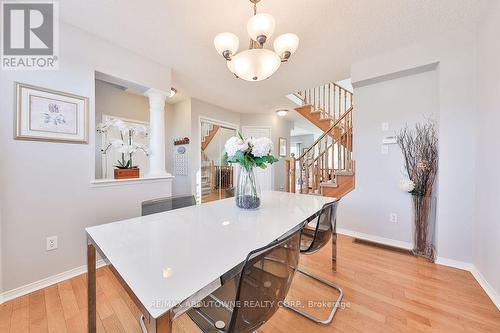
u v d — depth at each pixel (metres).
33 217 1.64
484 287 1.66
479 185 1.81
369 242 2.58
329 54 2.37
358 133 2.68
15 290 1.56
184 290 0.61
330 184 3.17
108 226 1.17
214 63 2.56
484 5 1.62
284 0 1.58
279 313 1.42
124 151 2.23
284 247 0.84
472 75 1.91
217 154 4.61
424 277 1.83
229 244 0.94
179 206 1.73
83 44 1.89
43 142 1.68
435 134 2.18
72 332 1.26
